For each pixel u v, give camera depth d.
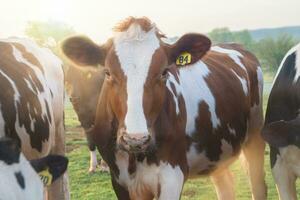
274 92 5.98
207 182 9.92
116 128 5.25
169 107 5.31
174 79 5.63
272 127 5.42
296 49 6.04
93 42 5.14
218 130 6.09
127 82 4.85
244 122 6.70
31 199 3.50
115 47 5.00
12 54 5.86
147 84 4.85
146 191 5.45
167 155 5.30
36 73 5.96
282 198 5.76
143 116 4.77
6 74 5.30
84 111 9.73
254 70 7.30
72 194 9.46
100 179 10.40
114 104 4.98
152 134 4.93
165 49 5.12
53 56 6.87
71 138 14.66
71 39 5.11
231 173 7.46
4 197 3.35
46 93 5.98
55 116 6.47
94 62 5.22
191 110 5.74
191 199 8.98
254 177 7.18
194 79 5.99
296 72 5.79
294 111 5.70
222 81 6.39
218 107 6.11
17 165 3.59
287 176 5.73
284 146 5.46
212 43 5.22
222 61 6.83
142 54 4.92
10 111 5.03
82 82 9.64
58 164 4.04
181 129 5.47
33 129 5.41
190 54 5.24
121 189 5.64
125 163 5.39
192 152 5.77
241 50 7.54
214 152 6.10
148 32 5.04
